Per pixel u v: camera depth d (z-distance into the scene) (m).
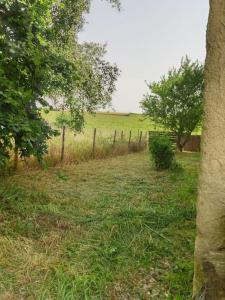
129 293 3.23
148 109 22.44
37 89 5.49
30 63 5.19
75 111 11.47
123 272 3.58
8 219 4.71
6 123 4.43
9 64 5.06
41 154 5.69
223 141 2.52
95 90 11.66
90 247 4.13
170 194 7.24
